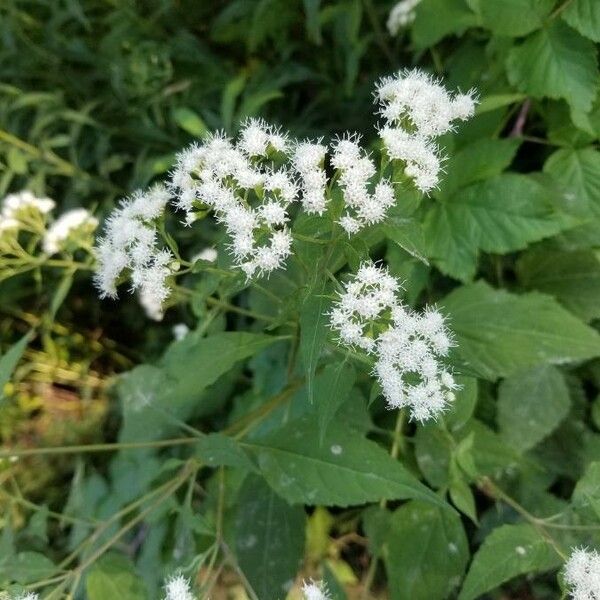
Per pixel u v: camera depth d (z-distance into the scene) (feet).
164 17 1.11
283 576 0.58
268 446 0.54
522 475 0.69
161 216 0.56
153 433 0.85
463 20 0.73
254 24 1.00
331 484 0.51
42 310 1.21
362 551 0.87
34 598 0.50
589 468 0.52
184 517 0.56
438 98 0.51
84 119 1.00
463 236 0.65
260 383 0.83
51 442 1.05
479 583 0.51
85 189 1.02
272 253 0.48
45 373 1.18
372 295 0.47
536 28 0.65
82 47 1.06
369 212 0.46
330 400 0.46
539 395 0.67
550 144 0.74
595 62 0.64
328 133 0.99
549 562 0.51
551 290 0.71
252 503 0.60
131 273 0.59
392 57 0.98
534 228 0.63
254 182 0.49
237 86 0.88
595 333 0.61
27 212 0.73
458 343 0.63
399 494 0.50
